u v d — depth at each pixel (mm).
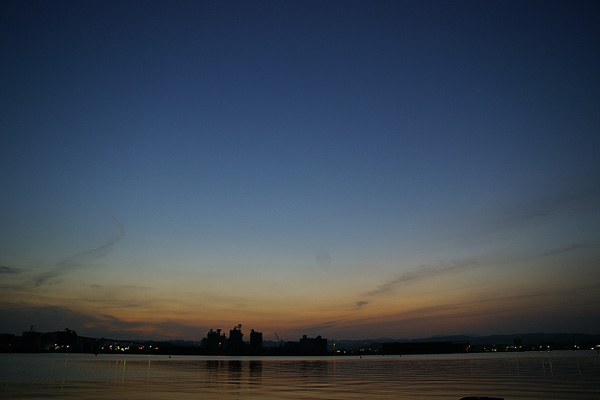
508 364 138250
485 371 97750
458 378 75875
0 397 45688
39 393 49906
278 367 140125
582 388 54656
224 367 137000
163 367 131875
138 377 80812
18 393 49812
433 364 157000
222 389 56500
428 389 55844
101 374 89562
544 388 54906
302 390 55406
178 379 76125
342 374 94938
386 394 50188
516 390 52656
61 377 79312
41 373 91750
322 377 83375
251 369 122188
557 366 117188
